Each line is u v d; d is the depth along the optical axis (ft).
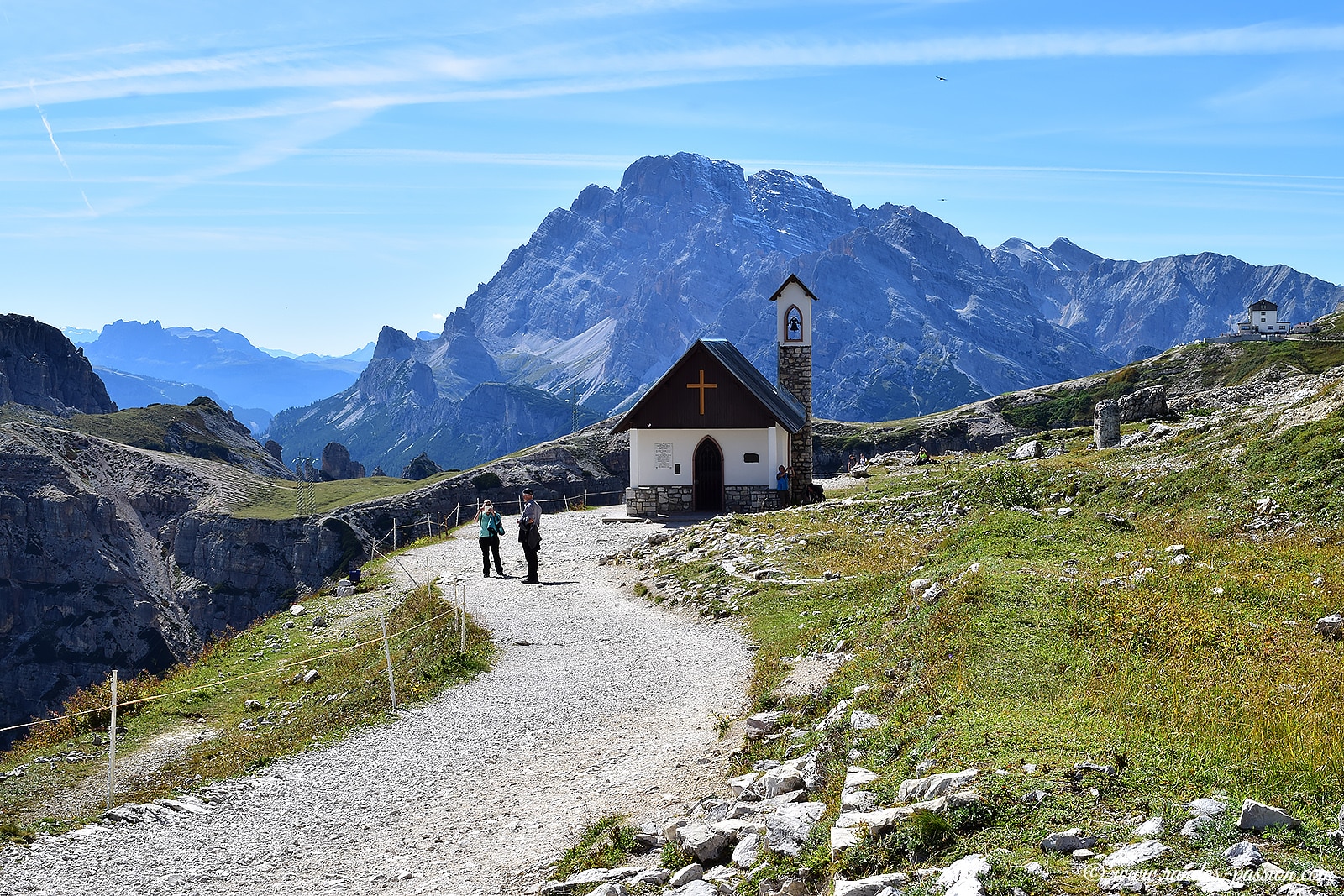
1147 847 28.12
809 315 229.86
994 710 44.27
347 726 70.74
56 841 47.62
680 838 39.55
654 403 197.26
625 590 115.96
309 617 120.88
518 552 153.79
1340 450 106.11
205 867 43.91
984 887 26.96
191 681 98.02
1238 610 59.52
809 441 211.41
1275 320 648.38
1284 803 31.45
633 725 63.41
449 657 85.15
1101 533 92.38
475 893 39.81
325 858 44.68
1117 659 49.52
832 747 46.47
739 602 96.58
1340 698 41.81
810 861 33.22
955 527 115.96
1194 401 331.57
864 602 84.17
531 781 54.24
